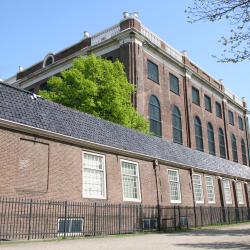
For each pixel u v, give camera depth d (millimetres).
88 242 12773
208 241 13461
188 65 46406
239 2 11766
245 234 17406
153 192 21656
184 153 28047
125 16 37781
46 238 14031
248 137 63312
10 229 13148
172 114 41625
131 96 34906
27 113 15281
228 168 35562
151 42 38438
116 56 37219
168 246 11445
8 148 13914
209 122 50250
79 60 29922
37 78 46812
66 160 16281
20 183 14062
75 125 17656
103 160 18359
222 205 30953
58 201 15352
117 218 18031
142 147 22000
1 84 15188
